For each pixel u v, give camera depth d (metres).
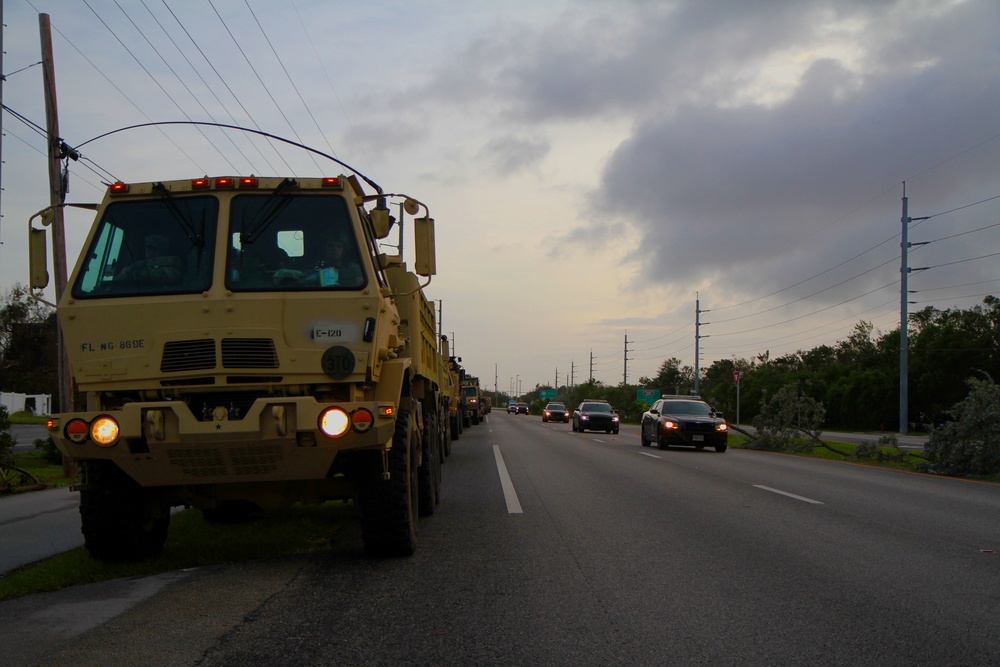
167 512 7.50
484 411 73.88
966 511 10.91
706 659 4.68
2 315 49.69
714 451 24.47
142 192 6.82
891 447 22.14
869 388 52.25
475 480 14.59
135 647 4.91
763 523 9.64
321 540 8.46
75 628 5.32
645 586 6.43
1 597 6.12
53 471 18.22
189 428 6.17
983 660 4.68
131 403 6.25
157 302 6.44
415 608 5.77
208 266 6.62
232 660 4.67
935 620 5.48
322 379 6.41
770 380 62.47
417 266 7.51
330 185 6.88
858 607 5.81
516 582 6.57
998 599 6.05
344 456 7.17
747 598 6.05
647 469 16.95
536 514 10.35
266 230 6.75
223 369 6.33
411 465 7.77
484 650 4.85
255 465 6.50
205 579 6.72
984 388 17.19
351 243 6.79
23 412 51.38
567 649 4.86
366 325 6.55
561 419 57.66
